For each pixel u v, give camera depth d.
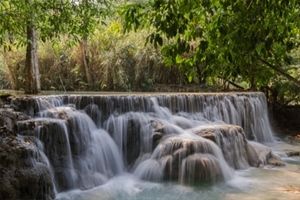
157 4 2.72
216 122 8.48
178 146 6.26
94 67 12.38
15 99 6.12
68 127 6.00
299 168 7.05
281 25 3.02
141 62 12.23
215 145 6.54
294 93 11.88
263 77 3.47
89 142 6.42
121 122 7.06
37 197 4.73
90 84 12.32
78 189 5.58
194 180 5.93
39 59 12.25
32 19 5.51
